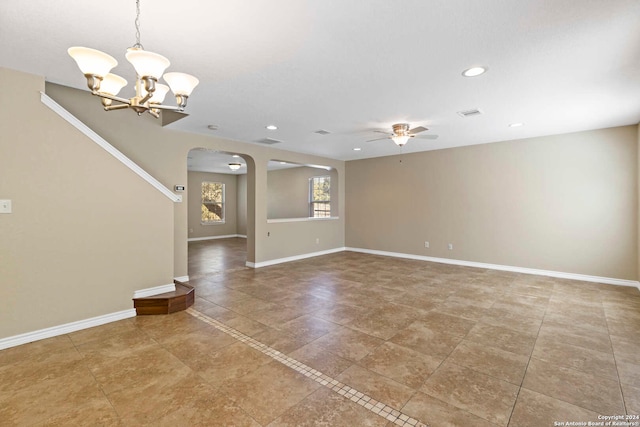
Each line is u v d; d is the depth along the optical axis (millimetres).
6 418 1731
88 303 3039
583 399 1916
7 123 2598
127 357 2436
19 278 2654
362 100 3352
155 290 3525
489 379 2139
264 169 5969
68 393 1965
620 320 3197
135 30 2010
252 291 4289
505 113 3807
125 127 4156
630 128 4402
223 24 1944
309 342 2715
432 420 1729
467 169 5906
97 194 3098
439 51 2297
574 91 3064
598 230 4668
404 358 2430
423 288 4426
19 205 2654
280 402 1887
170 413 1781
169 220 3668
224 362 2365
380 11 1809
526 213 5285
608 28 1981
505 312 3447
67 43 2191
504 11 1808
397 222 6957
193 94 3186
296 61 2457
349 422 1715
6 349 2559
